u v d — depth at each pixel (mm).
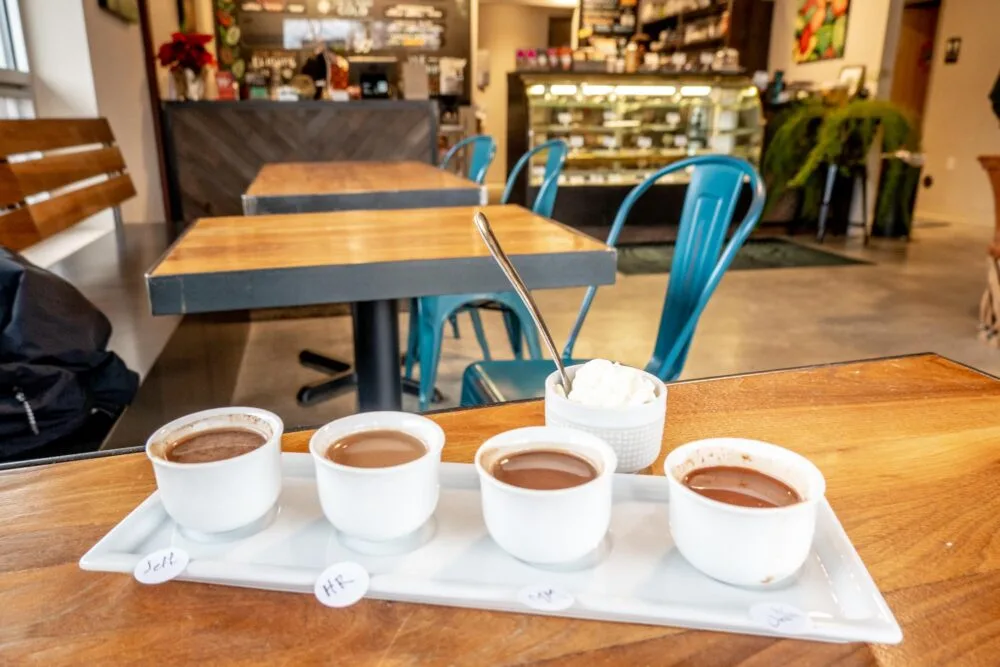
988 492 623
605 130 6258
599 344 3627
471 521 567
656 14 9359
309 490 617
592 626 451
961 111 7926
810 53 7613
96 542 545
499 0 10641
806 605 468
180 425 579
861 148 6387
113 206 3109
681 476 531
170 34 5379
